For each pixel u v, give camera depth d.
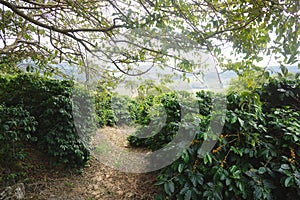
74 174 3.33
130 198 2.68
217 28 1.77
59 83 3.70
